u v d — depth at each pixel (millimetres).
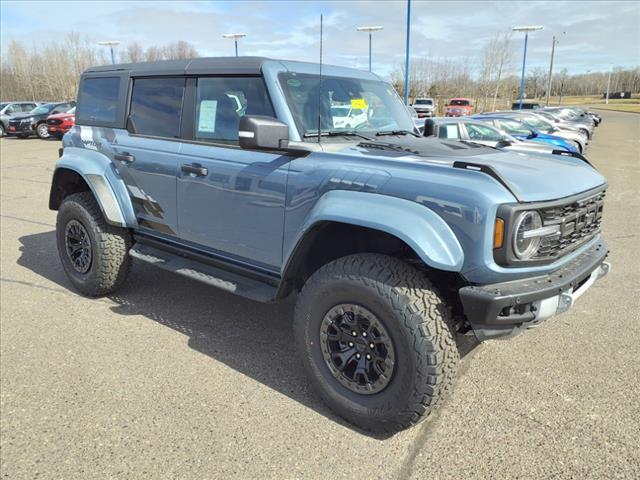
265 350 3760
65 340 3881
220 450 2682
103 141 4410
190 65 3775
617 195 10203
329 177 2900
